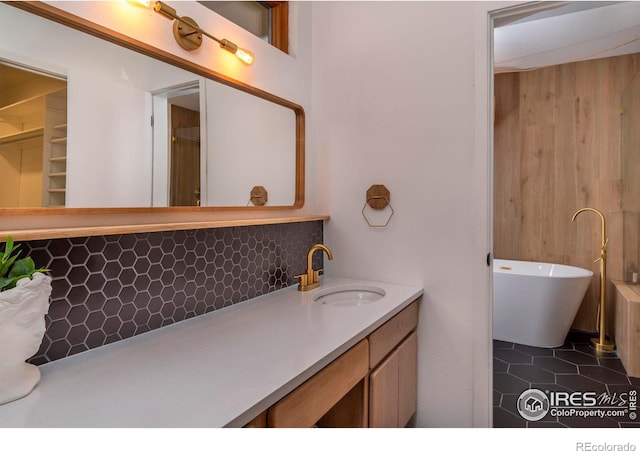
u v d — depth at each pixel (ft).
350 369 3.77
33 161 3.16
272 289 5.56
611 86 10.38
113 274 3.53
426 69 5.80
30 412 2.37
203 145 4.71
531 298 9.85
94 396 2.57
